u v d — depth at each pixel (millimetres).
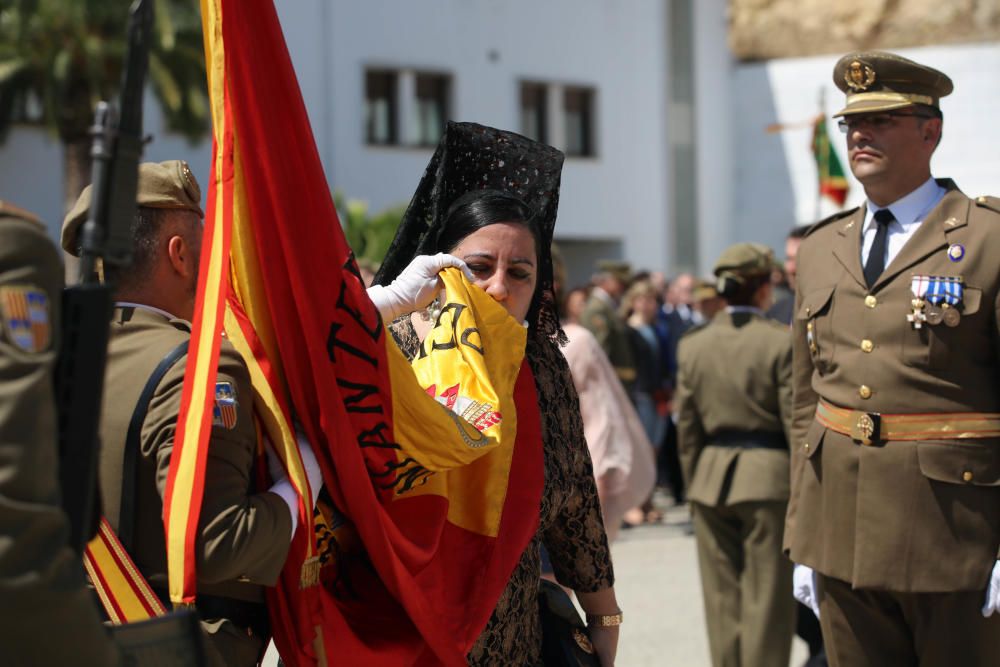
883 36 23750
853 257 3430
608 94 22719
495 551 2350
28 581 1315
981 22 23359
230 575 1794
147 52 1546
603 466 4898
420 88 20391
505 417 2414
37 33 15656
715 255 24234
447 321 2365
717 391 5039
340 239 2059
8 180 17469
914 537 3217
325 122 19062
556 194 2693
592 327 9914
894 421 3268
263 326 2012
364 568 2215
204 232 1888
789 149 23875
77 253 2162
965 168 21391
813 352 3502
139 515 1899
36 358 1396
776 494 4898
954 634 3242
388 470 2135
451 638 2182
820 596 3516
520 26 21422
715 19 24203
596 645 2783
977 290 3199
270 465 2002
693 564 8039
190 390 1816
